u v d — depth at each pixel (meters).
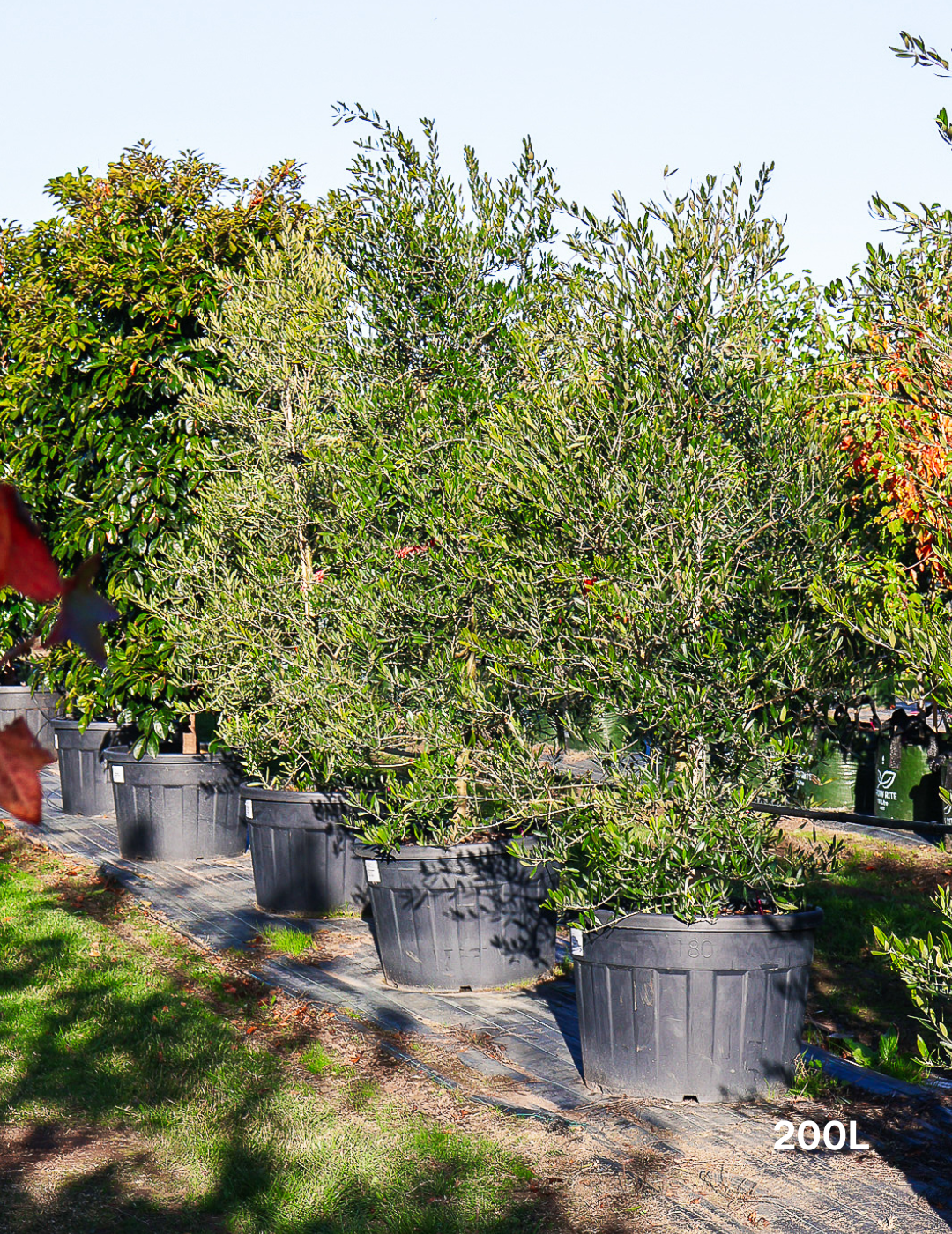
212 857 10.91
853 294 4.43
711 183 5.61
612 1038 5.73
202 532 9.30
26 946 7.98
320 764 8.48
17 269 14.30
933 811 11.23
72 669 10.98
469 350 7.68
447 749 6.90
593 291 5.65
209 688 9.14
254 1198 4.70
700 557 5.37
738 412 5.72
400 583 7.11
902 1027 6.92
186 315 10.55
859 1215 4.53
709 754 5.64
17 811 0.57
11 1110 5.45
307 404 8.88
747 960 5.50
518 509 5.70
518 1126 5.35
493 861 7.36
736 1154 5.06
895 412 5.14
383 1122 5.38
